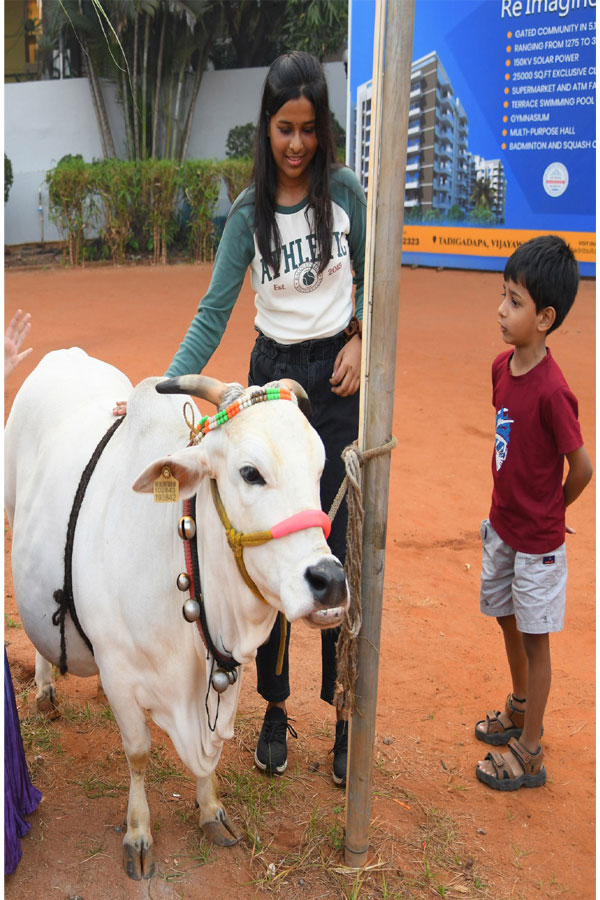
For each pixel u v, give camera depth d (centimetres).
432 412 722
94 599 242
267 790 292
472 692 360
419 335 1012
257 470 201
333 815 283
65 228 1559
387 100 212
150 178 1571
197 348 282
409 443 648
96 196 1630
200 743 245
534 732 303
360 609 237
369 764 251
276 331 284
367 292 227
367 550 240
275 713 302
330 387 287
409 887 255
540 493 285
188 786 292
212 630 230
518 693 323
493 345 965
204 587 227
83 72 1761
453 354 925
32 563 266
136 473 243
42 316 1077
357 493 231
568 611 425
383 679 365
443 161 1436
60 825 269
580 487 284
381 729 333
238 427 208
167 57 1734
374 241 221
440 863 266
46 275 1461
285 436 203
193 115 1823
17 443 306
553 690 363
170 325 1034
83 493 256
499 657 386
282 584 196
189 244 1672
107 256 1664
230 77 1841
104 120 1739
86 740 316
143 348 903
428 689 360
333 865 260
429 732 333
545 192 1326
